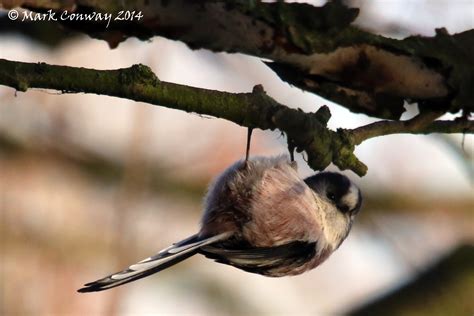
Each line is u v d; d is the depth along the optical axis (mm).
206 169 13898
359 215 13680
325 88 6551
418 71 6570
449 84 6668
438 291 9070
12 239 12672
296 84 6551
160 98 5766
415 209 13758
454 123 7121
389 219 13758
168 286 15125
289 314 14445
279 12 6031
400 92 6645
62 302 12211
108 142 14258
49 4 5457
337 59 6332
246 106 5980
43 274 12570
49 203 13406
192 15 5789
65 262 12734
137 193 12242
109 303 11586
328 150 6344
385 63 6449
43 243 12750
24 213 12992
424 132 7094
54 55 10172
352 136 6531
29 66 5504
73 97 14078
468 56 6691
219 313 14953
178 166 13734
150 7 5684
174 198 13555
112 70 5660
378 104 6711
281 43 6098
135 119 12414
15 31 8664
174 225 13422
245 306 15039
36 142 13719
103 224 13266
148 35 5902
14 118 13594
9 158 13414
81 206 13594
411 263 12914
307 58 6230
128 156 12383
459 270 9125
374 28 7301
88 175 13812
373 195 13766
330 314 9648
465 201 13836
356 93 6621
